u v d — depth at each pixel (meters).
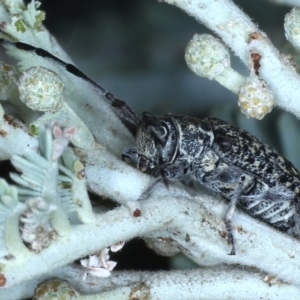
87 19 0.17
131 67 0.17
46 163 0.12
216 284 0.13
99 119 0.13
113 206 0.13
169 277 0.13
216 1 0.13
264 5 0.16
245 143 0.14
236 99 0.17
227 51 0.13
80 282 0.12
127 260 0.14
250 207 0.14
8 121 0.12
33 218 0.12
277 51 0.13
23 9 0.13
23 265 0.12
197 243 0.13
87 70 0.17
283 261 0.13
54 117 0.12
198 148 0.14
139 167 0.14
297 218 0.14
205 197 0.13
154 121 0.14
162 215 0.12
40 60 0.13
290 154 0.15
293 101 0.13
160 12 0.17
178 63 0.17
